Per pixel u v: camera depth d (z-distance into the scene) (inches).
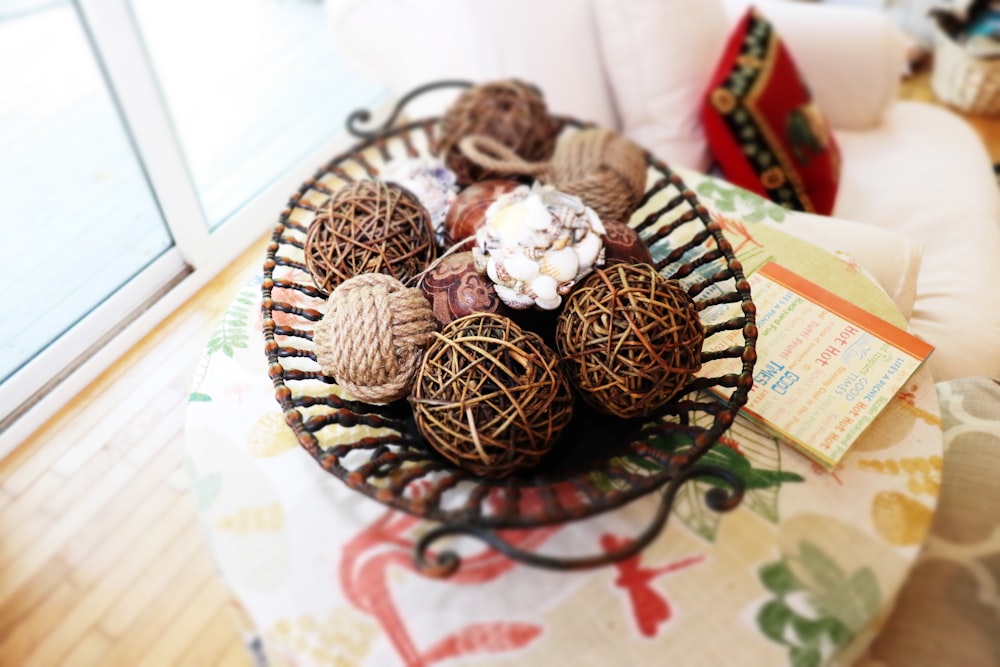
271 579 17.6
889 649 19.2
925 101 56.0
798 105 35.7
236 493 19.1
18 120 39.1
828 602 17.1
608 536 18.2
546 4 33.0
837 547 18.0
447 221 23.0
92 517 27.3
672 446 20.3
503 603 17.2
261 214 36.5
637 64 35.1
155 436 29.4
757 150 35.2
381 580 17.5
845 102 40.8
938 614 19.3
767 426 20.5
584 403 21.5
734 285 24.3
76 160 37.7
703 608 17.1
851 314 23.1
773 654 16.4
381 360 19.0
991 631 18.9
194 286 34.0
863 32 39.2
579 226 19.8
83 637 24.8
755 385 21.5
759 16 36.3
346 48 34.4
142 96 28.4
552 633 16.8
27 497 27.7
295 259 25.8
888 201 36.5
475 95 25.6
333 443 20.4
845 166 39.3
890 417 20.9
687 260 25.3
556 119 28.8
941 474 19.9
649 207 27.8
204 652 24.6
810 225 26.8
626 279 19.0
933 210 35.2
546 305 19.8
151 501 27.7
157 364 31.5
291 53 47.9
